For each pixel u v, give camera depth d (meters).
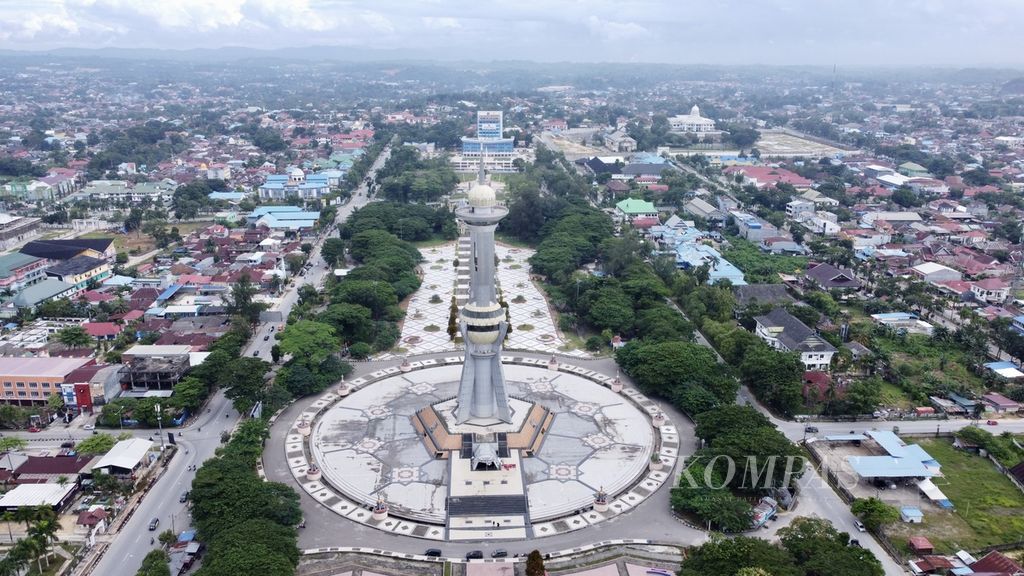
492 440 196.88
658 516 170.50
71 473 180.38
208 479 161.25
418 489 179.88
